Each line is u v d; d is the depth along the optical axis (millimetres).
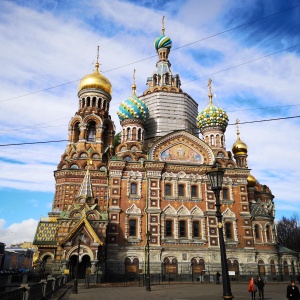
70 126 62219
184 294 28547
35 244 46219
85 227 42594
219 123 59688
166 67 71250
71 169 56531
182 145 53000
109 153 61500
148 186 48969
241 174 52750
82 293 29500
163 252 46344
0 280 31797
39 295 21094
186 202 49531
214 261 47188
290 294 17719
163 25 75938
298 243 92062
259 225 51781
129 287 36844
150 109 65875
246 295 29047
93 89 64500
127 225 46938
